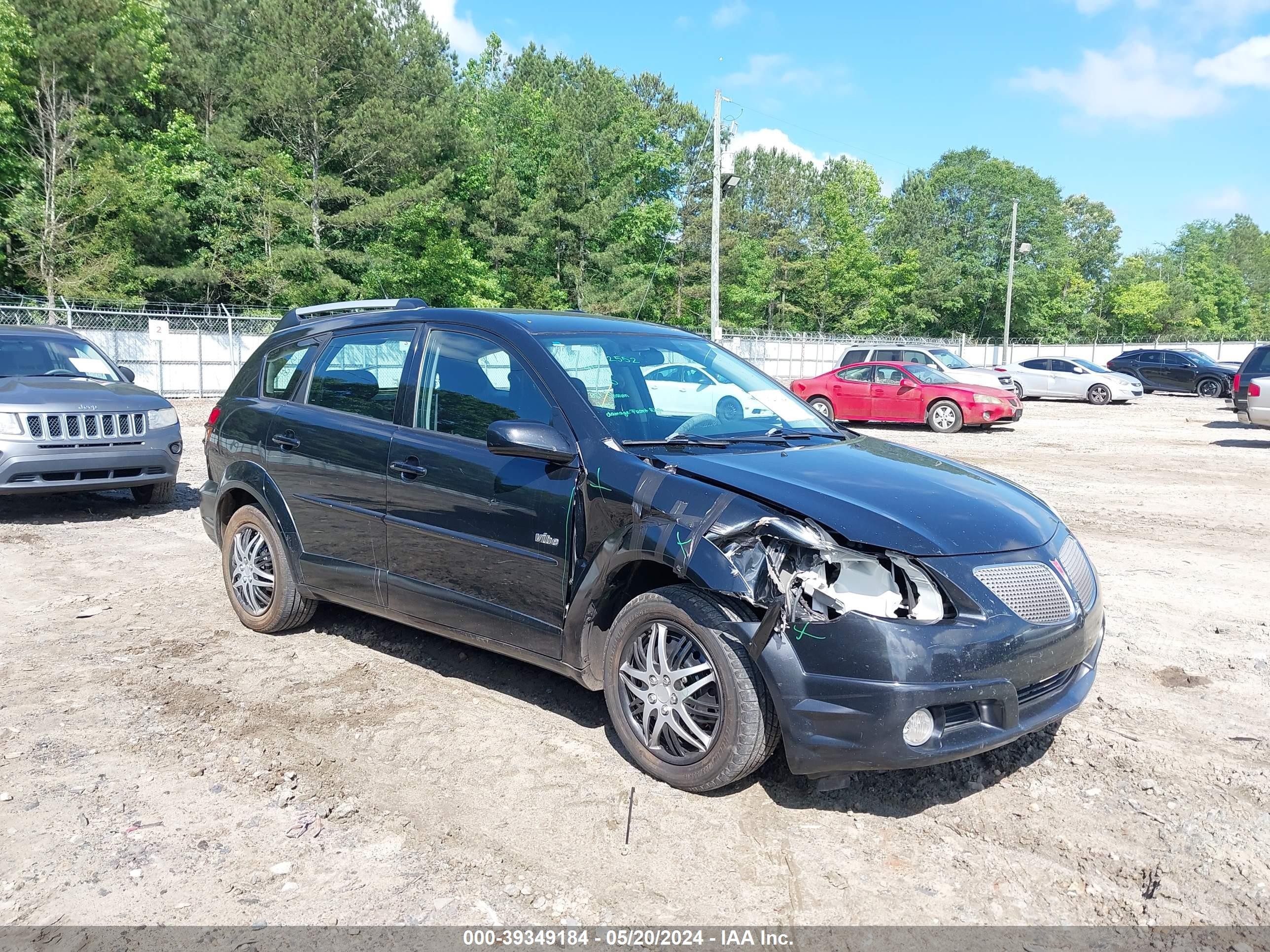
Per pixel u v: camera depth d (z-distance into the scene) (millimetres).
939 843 3186
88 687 4492
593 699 4363
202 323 27750
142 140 36500
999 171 78750
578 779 3586
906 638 3049
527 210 47938
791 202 77062
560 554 3764
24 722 4082
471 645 4559
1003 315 77625
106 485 8625
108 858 3039
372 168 38031
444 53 54625
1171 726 4141
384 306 5152
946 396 18641
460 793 3477
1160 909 2822
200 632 5332
